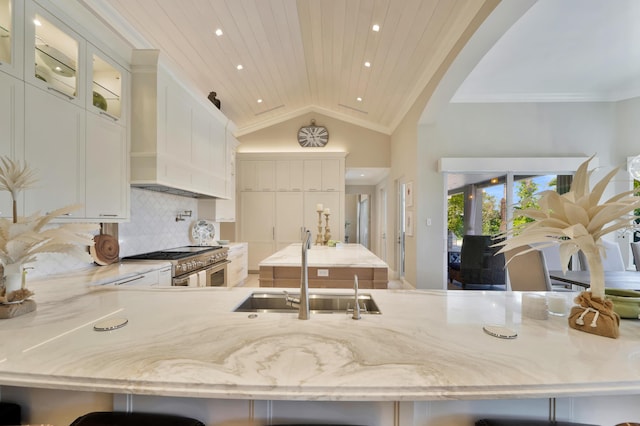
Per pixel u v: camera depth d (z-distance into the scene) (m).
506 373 0.76
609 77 3.98
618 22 2.83
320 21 3.44
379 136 6.48
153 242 3.38
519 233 1.13
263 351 0.86
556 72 3.85
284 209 6.38
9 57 1.65
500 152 4.55
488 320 1.16
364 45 3.68
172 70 2.83
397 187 6.02
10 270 1.15
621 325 1.10
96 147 2.25
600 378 0.74
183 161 3.16
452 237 4.74
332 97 5.73
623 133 4.39
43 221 1.21
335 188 6.34
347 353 0.86
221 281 3.96
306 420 0.89
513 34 3.03
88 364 0.78
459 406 0.90
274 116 6.47
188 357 0.82
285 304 1.57
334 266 2.56
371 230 8.72
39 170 1.81
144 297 1.45
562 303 1.23
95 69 2.42
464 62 3.09
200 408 0.90
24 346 0.88
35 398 0.93
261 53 3.96
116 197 2.46
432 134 4.59
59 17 1.93
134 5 2.62
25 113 1.72
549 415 0.90
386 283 2.54
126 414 0.86
